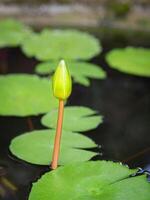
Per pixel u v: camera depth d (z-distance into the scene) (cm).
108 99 138
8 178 102
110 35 201
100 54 171
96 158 109
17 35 181
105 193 92
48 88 132
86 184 94
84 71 149
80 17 219
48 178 95
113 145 114
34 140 108
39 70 151
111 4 217
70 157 104
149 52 166
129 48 169
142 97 140
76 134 111
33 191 93
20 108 123
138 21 213
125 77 153
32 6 219
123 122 125
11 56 165
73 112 120
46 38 177
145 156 111
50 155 104
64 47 168
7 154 109
